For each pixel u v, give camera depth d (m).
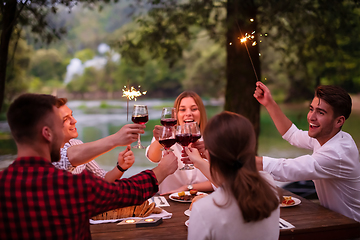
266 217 1.16
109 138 1.65
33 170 1.17
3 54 3.75
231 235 1.16
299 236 1.67
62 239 1.15
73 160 1.65
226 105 4.88
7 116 1.19
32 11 4.33
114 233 1.65
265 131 16.78
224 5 4.93
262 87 2.38
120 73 32.28
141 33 5.79
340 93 1.94
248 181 1.15
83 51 34.62
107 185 1.25
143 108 1.92
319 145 2.21
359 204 2.01
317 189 2.20
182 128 1.74
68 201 1.15
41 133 1.19
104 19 36.19
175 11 5.54
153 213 1.93
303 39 5.39
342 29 5.05
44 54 30.61
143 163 9.61
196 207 1.20
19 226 1.12
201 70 26.72
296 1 4.61
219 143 1.20
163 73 30.00
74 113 25.69
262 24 4.90
